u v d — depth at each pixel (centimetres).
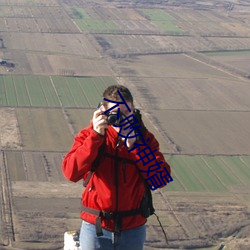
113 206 751
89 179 769
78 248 1096
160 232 5512
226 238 5619
